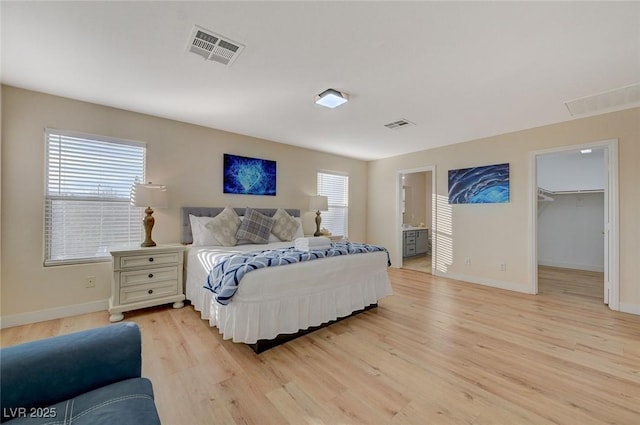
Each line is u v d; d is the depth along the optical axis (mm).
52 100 2760
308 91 2672
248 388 1695
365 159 5961
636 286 2980
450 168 4672
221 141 3947
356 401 1586
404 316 2922
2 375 857
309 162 5070
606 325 2668
